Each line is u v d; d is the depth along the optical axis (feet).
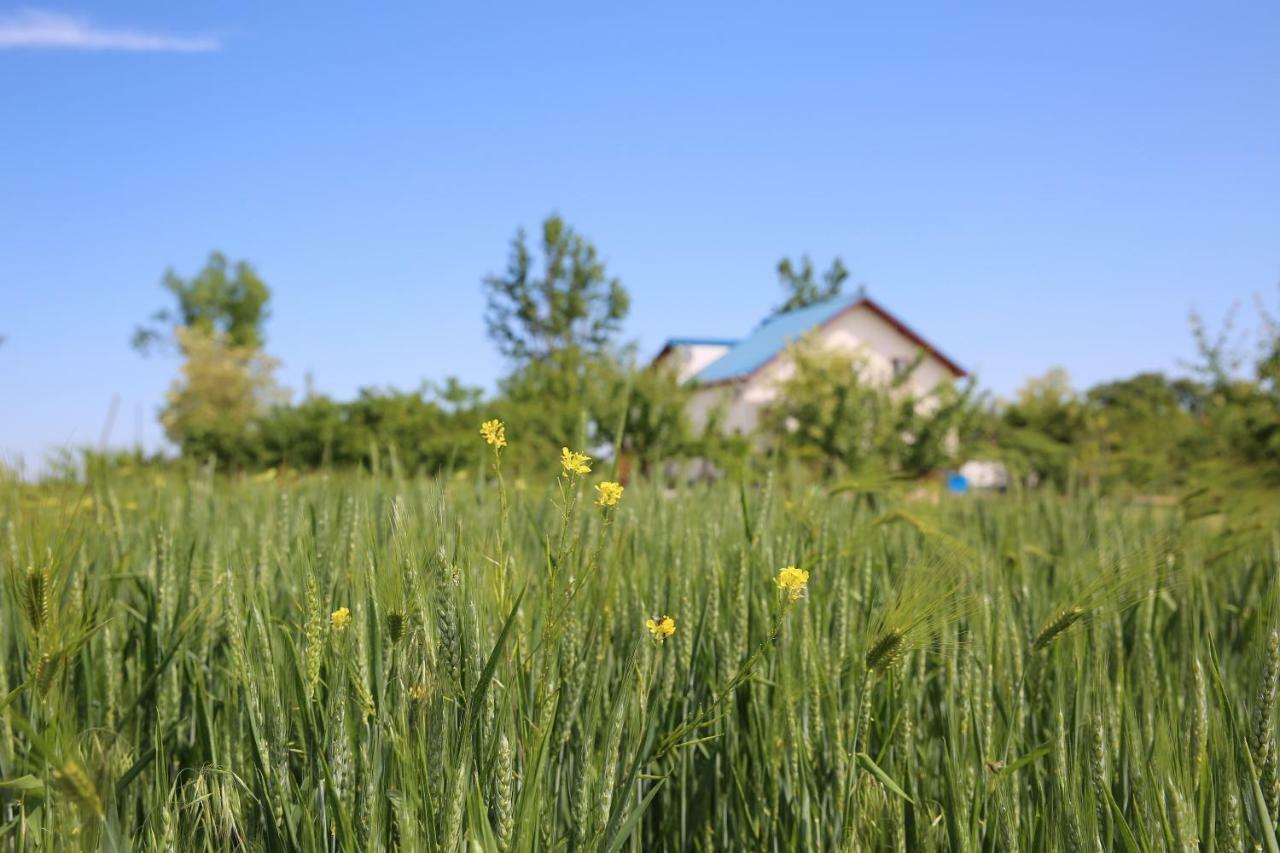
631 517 10.94
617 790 6.98
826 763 8.49
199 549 11.13
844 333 146.82
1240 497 18.45
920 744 8.96
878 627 7.95
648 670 7.68
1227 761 6.50
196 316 257.14
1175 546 12.77
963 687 8.18
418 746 6.16
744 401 131.64
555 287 191.42
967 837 7.24
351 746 6.57
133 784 7.72
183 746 8.94
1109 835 6.70
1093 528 18.92
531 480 17.49
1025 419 112.47
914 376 147.23
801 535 11.14
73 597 8.47
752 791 8.93
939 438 80.69
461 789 5.90
